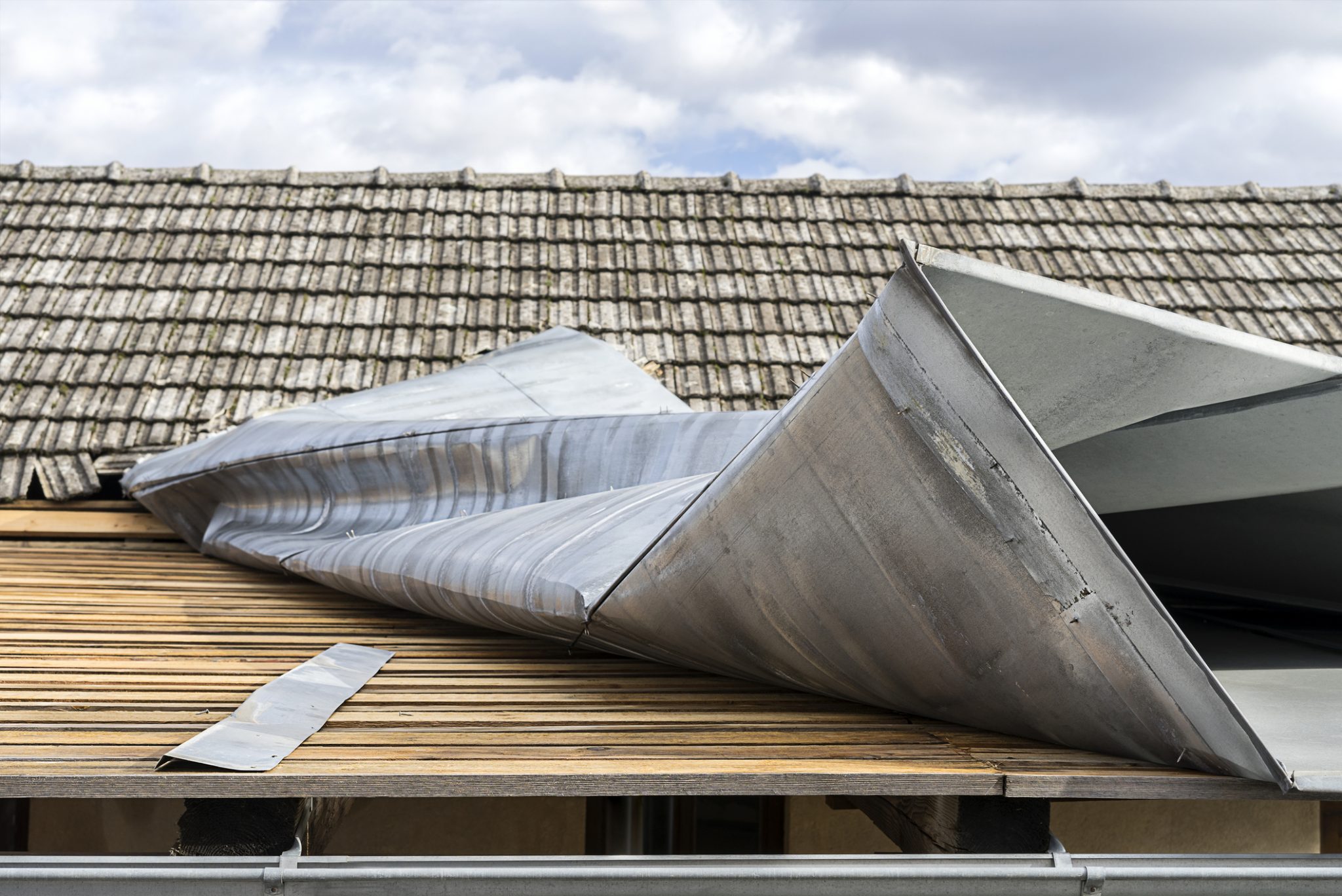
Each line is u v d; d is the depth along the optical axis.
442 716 2.72
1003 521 2.22
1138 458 3.43
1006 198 9.62
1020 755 2.42
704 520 2.58
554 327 7.17
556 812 4.91
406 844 4.82
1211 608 4.60
